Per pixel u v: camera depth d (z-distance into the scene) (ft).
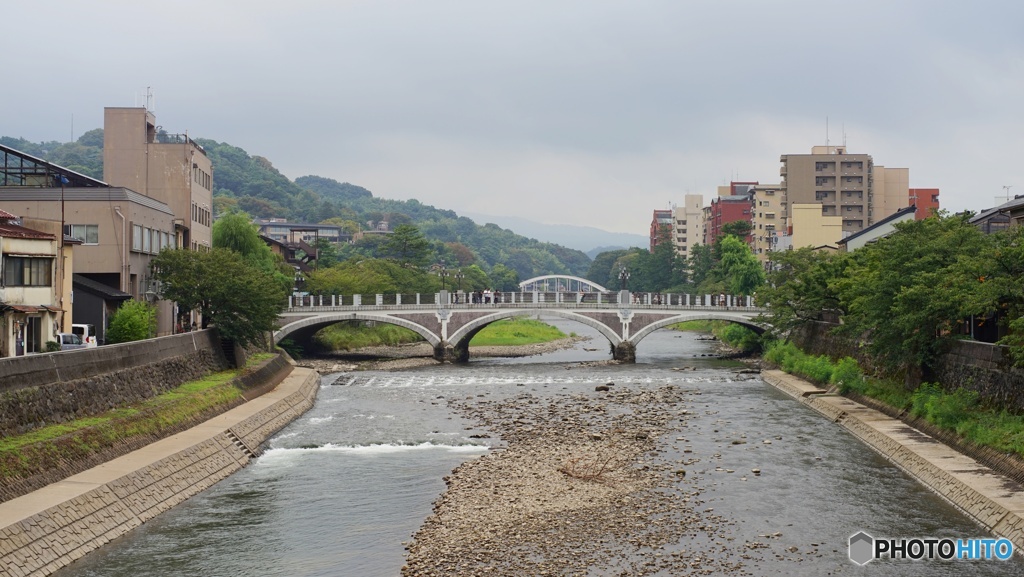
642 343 515.09
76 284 232.53
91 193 250.78
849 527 139.44
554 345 501.15
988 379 188.34
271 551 129.29
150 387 201.26
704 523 141.08
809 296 319.27
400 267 551.18
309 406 257.96
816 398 258.57
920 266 208.23
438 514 145.28
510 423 229.04
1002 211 251.80
